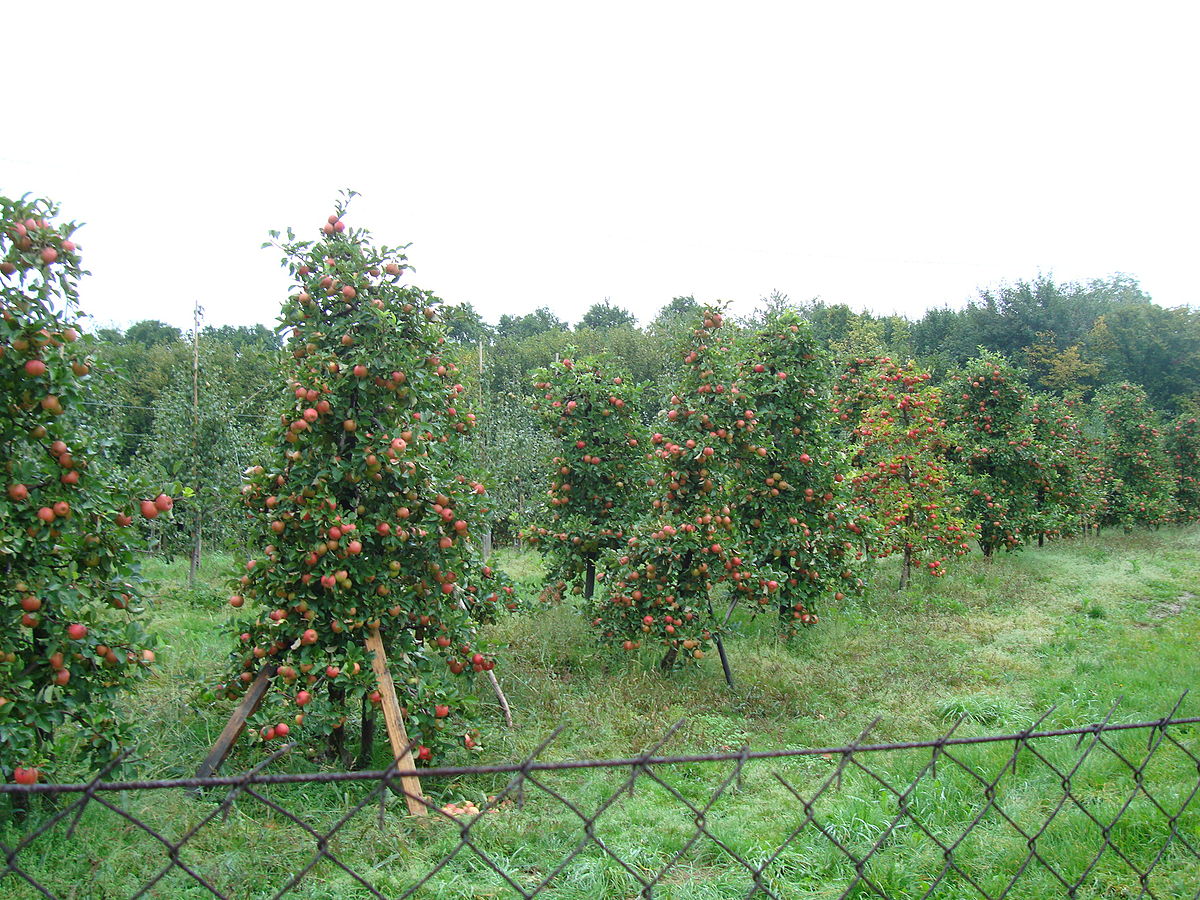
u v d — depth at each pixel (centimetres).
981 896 359
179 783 186
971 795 484
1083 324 4722
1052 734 274
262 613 524
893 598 1173
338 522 507
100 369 449
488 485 667
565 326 5697
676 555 792
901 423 1327
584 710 664
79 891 340
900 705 712
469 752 565
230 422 1280
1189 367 4269
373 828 407
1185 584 1341
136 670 650
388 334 536
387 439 529
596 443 1011
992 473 1630
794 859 398
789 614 931
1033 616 1065
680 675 796
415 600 572
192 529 1243
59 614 434
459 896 354
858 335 3456
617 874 373
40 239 406
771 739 638
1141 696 688
